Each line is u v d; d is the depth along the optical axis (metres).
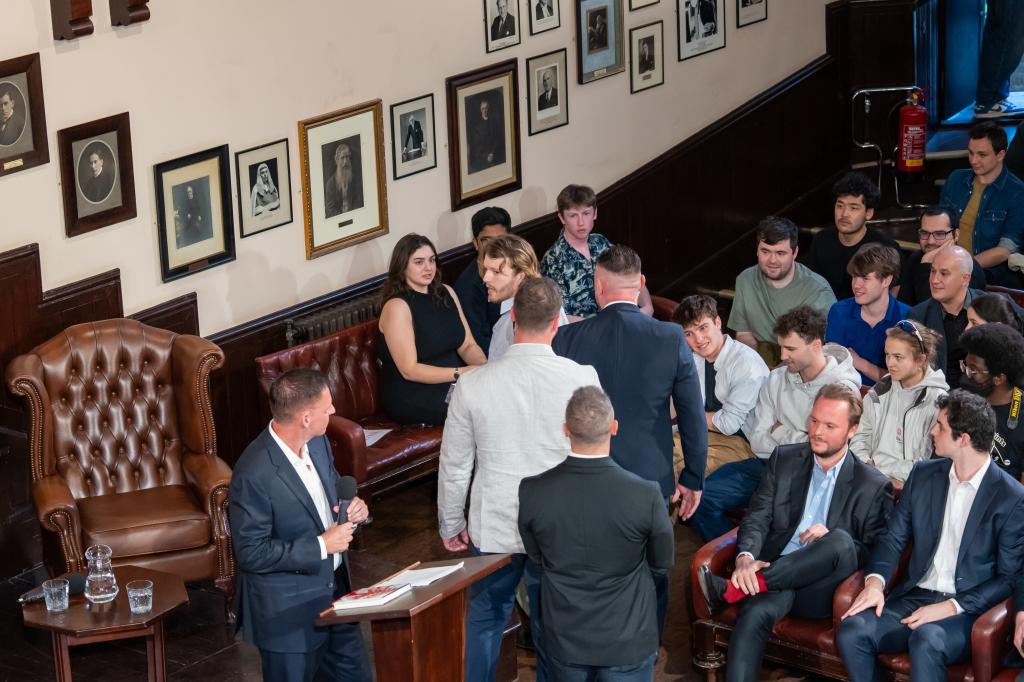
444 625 4.37
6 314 6.05
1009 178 7.85
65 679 4.95
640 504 4.28
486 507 4.73
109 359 6.15
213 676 5.51
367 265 7.52
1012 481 4.99
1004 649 4.84
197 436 6.14
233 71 6.68
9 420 6.14
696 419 5.11
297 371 4.56
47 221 6.15
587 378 4.67
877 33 9.98
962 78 10.58
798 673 5.51
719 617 5.35
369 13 7.20
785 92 9.73
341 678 4.85
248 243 6.93
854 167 10.20
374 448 6.71
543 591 4.45
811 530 5.29
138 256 6.50
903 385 5.75
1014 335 5.43
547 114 8.24
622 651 4.38
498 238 5.65
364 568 6.21
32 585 6.14
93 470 6.11
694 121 9.20
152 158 6.45
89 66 6.14
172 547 5.83
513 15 7.91
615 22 8.50
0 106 5.85
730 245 9.58
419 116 7.56
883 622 5.01
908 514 5.14
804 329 5.84
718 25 9.20
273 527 4.57
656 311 7.73
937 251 7.04
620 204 8.73
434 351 6.83
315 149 7.09
